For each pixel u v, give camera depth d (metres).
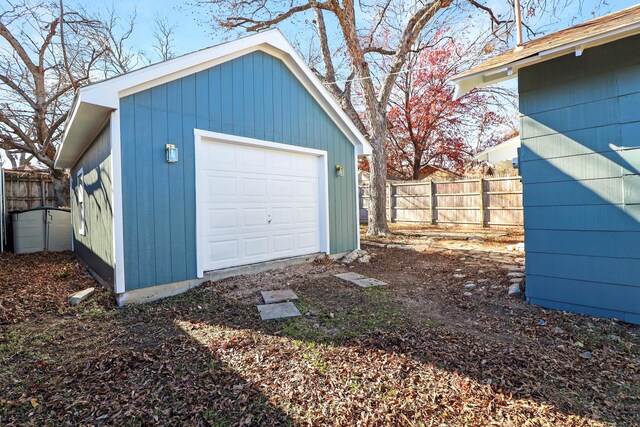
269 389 2.26
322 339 3.01
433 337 2.99
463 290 4.47
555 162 3.63
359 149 7.57
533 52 3.45
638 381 2.31
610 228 3.31
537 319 3.41
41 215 8.37
